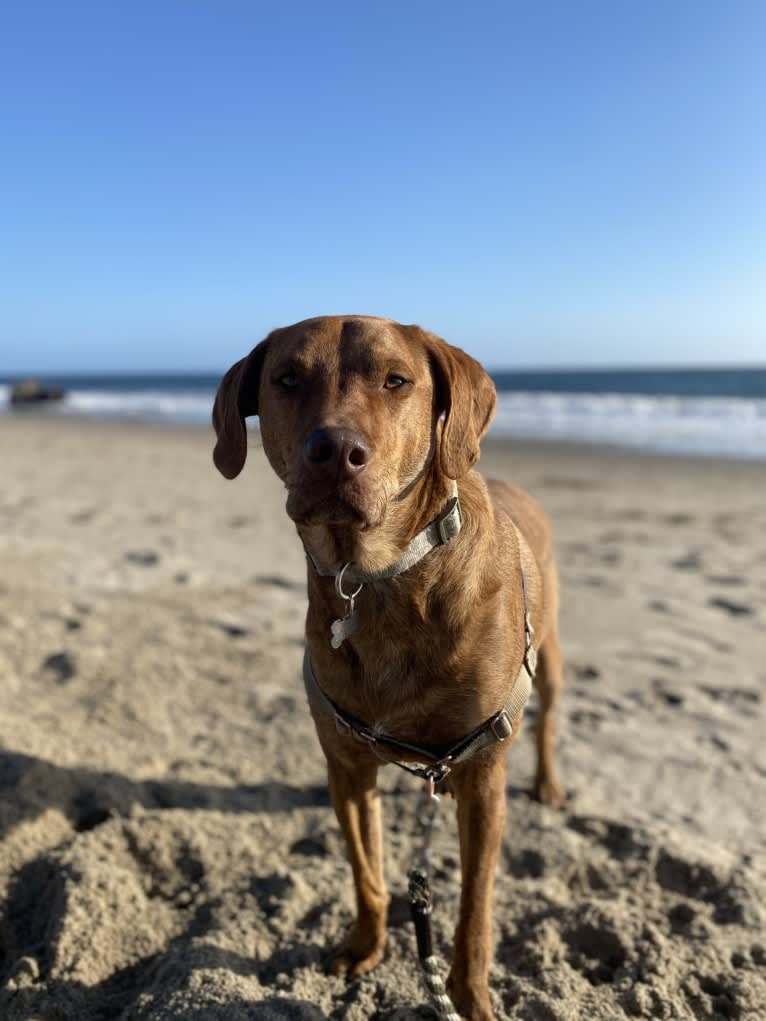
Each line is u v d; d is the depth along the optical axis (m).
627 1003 0.64
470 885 0.65
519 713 0.68
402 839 0.86
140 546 2.07
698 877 0.79
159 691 1.18
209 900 0.77
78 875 0.75
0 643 1.30
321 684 0.66
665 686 1.23
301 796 0.94
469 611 0.62
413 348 0.66
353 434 0.56
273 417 0.65
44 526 2.29
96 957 0.69
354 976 0.68
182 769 0.98
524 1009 0.64
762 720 1.12
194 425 7.73
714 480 3.45
